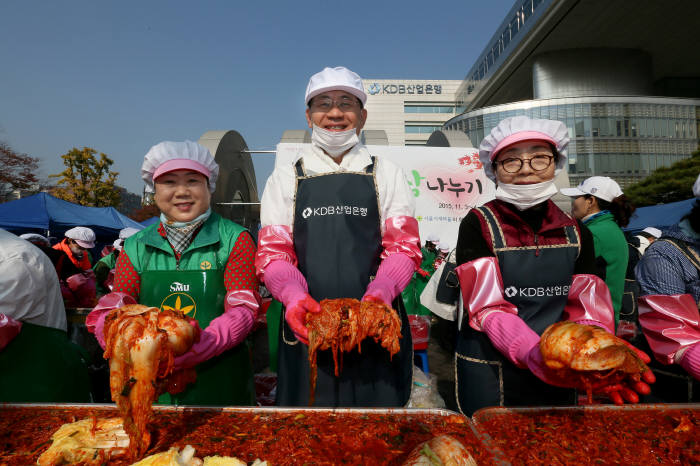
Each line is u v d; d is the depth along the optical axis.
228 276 2.22
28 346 2.11
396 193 2.10
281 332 2.08
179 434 1.50
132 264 2.25
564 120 49.84
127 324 1.34
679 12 48.50
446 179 8.30
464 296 1.98
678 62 60.97
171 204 2.19
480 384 1.99
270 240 2.02
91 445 1.39
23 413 1.66
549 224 1.96
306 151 2.20
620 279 3.44
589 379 1.28
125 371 1.33
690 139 49.94
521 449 1.38
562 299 1.93
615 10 48.22
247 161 10.47
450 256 2.89
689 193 30.47
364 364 1.94
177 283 2.16
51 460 1.30
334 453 1.38
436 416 1.61
